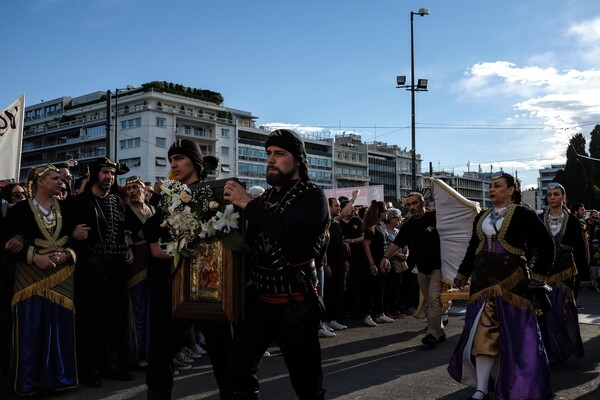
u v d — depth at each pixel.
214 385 5.14
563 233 6.04
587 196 49.16
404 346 7.04
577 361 6.16
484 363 4.31
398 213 9.89
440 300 7.03
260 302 3.03
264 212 2.85
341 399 4.70
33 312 4.80
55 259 4.89
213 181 3.26
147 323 5.82
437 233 7.03
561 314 5.85
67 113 87.50
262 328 3.03
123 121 75.25
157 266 5.20
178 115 75.19
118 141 75.44
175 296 3.21
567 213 6.11
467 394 4.84
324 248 3.21
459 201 6.85
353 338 7.60
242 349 3.03
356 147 117.06
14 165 7.15
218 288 3.08
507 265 4.36
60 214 5.10
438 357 6.38
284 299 2.97
